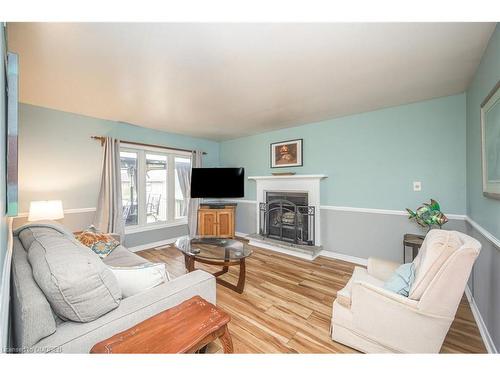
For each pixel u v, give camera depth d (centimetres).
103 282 98
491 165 149
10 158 105
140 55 164
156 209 406
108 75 194
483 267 170
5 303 77
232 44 152
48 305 85
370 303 139
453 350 150
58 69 182
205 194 425
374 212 298
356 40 148
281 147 396
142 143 373
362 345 143
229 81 208
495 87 135
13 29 131
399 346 130
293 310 197
